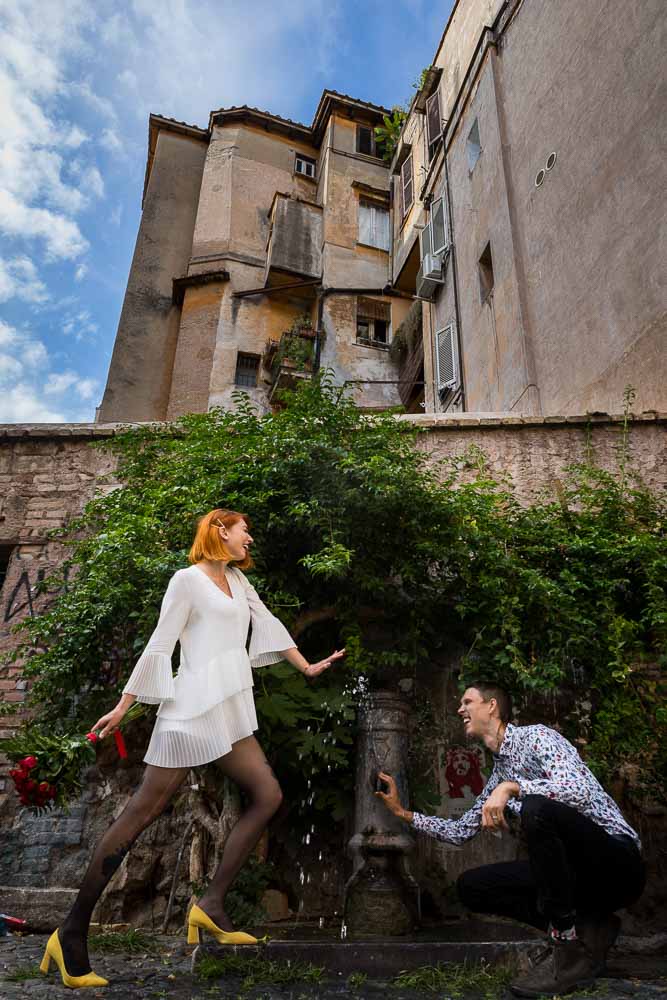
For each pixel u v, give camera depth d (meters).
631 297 7.53
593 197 8.48
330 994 2.40
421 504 4.71
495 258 10.88
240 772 2.60
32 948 3.42
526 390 9.27
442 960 2.76
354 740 4.40
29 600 5.72
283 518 4.62
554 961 2.48
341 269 18.42
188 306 18.05
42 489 6.19
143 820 2.41
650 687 4.54
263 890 4.18
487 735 2.97
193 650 2.61
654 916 4.32
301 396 5.43
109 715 2.51
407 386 16.66
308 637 4.82
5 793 4.89
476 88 12.52
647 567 4.71
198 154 20.77
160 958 3.19
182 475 4.96
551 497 5.90
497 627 4.56
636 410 7.18
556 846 2.47
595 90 8.71
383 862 3.65
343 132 20.48
